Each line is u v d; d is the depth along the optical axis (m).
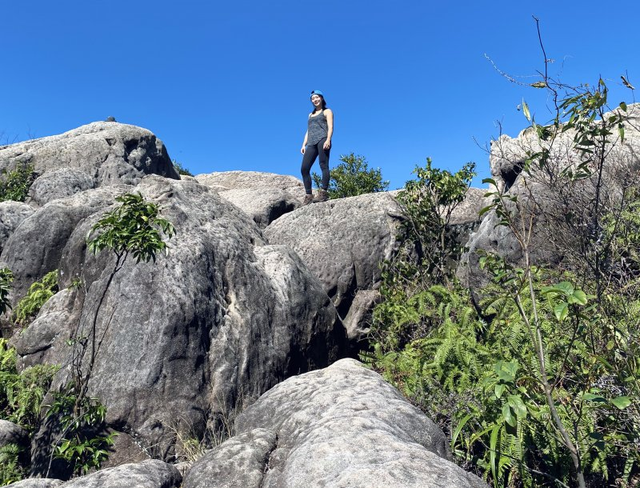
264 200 9.96
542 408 3.12
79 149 10.62
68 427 4.30
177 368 4.61
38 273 6.50
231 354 4.96
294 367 5.47
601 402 2.53
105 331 4.76
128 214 4.62
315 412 3.50
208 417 4.58
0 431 4.42
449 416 3.86
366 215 8.15
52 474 4.22
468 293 5.89
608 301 3.40
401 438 3.01
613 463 3.17
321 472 2.66
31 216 6.82
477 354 4.00
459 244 7.97
